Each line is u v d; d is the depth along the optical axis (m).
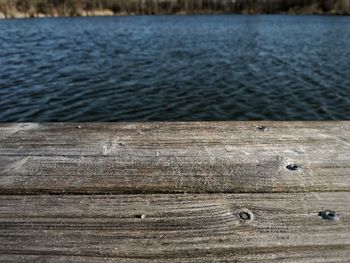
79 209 1.15
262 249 0.98
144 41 28.67
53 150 1.55
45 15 58.53
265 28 39.50
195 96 13.02
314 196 1.21
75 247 0.99
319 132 1.74
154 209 1.15
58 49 23.66
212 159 1.47
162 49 24.53
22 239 1.02
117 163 1.44
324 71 17.28
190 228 1.06
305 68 18.00
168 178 1.33
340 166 1.41
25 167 1.41
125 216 1.12
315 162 1.44
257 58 21.00
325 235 1.03
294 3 68.25
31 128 1.82
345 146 1.58
